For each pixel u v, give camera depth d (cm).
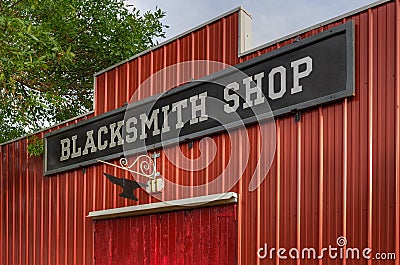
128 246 834
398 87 563
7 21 898
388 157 562
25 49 930
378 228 561
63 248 962
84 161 938
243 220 688
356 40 602
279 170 658
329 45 620
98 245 890
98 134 920
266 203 666
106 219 881
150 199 816
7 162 1129
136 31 1438
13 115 1412
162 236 784
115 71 918
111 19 1446
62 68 1388
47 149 1022
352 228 582
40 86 1321
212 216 722
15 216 1086
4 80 941
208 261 719
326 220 605
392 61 571
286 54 662
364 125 585
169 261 768
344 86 601
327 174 611
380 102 575
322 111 625
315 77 629
